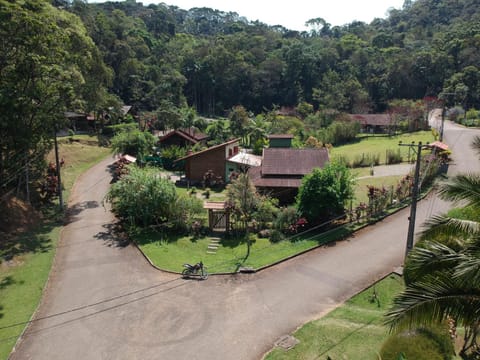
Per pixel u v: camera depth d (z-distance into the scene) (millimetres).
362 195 32688
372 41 137875
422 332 12062
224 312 16922
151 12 167875
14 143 28641
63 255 23797
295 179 31438
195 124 73375
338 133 65000
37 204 32688
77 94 35906
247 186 25219
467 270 8508
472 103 88062
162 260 22453
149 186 26906
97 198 35500
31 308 17812
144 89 97625
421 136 60500
